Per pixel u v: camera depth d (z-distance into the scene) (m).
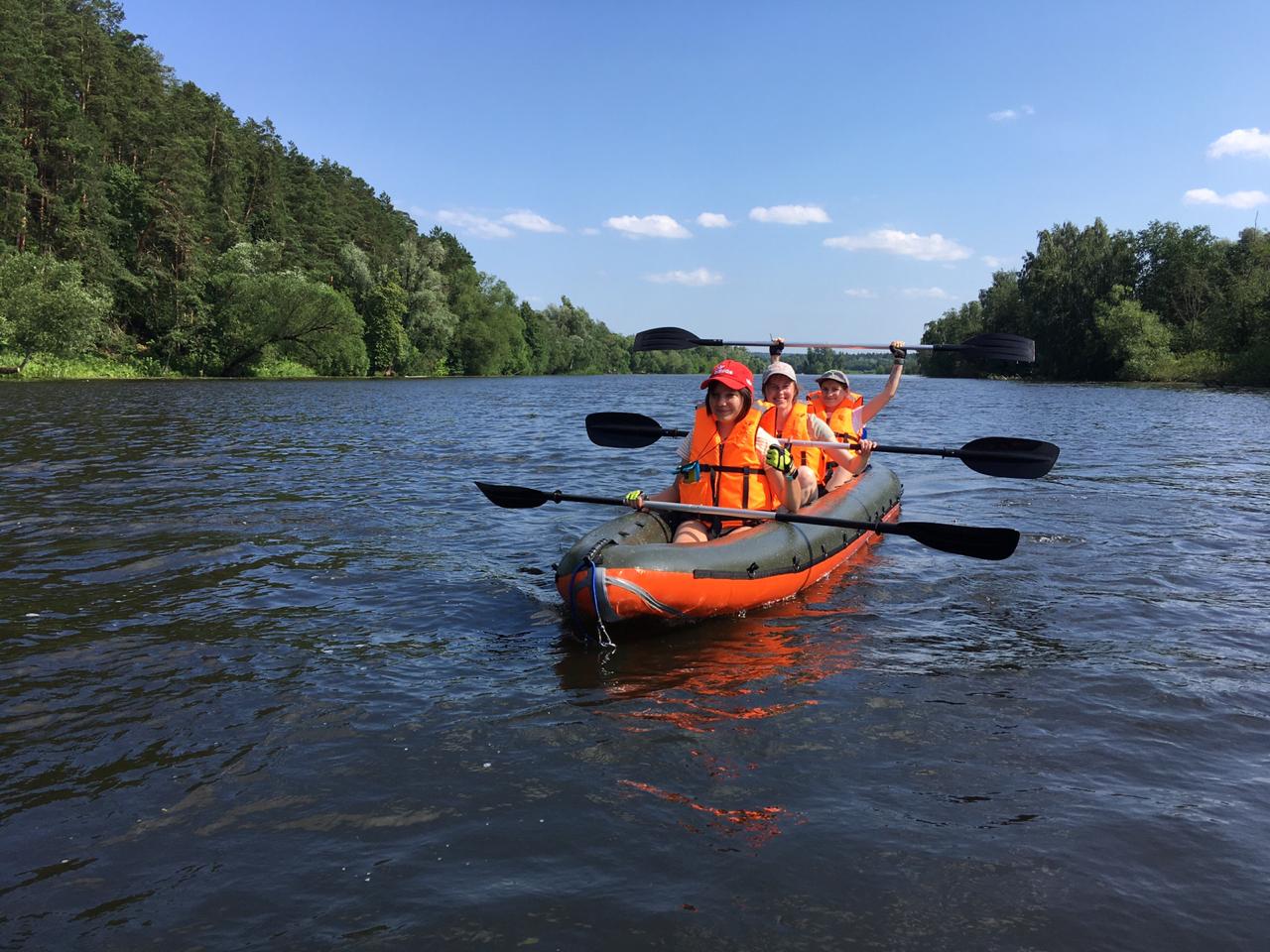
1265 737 3.19
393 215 90.62
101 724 3.25
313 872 2.36
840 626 4.52
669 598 4.36
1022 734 3.22
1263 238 56.38
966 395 37.59
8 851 2.45
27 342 34.94
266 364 46.97
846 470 6.66
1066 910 2.19
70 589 4.98
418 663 3.93
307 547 6.07
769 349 7.75
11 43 41.34
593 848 2.47
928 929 2.12
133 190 46.47
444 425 17.30
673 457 11.88
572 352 99.00
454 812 2.66
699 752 3.07
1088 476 10.12
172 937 2.10
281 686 3.63
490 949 2.05
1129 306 52.81
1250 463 11.38
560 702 3.51
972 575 5.54
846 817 2.64
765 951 2.04
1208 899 2.23
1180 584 5.30
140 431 14.42
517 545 6.25
